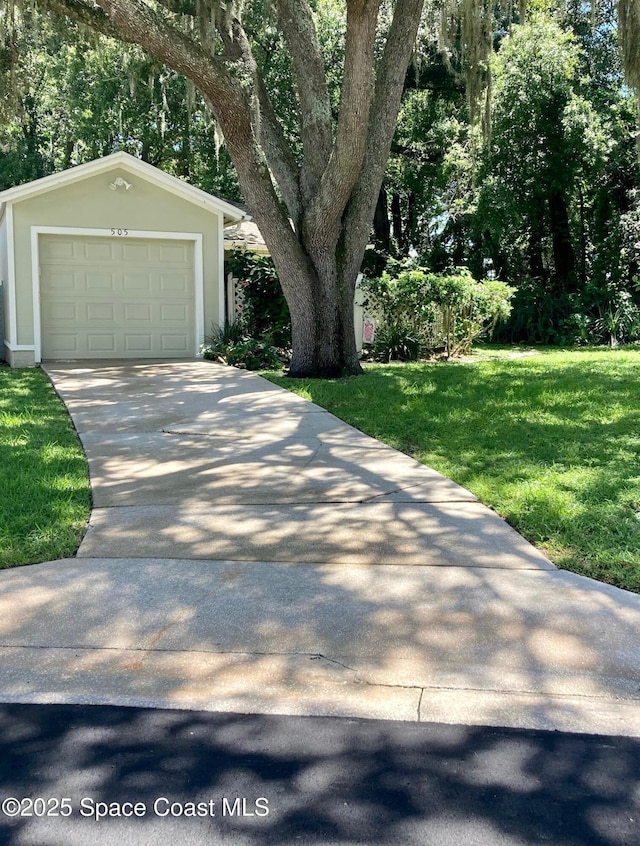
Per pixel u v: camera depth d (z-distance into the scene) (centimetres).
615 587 441
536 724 317
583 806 268
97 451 759
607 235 2408
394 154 2719
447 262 2769
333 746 304
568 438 765
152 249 1518
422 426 839
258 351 1395
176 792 277
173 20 1277
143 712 330
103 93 2386
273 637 387
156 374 1260
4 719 325
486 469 673
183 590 442
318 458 729
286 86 2148
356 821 260
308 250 1174
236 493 623
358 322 1520
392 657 367
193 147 2742
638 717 321
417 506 586
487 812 264
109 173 1452
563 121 2109
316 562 481
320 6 2208
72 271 1478
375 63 1803
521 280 2558
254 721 322
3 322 1534
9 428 837
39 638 388
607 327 2077
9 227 1407
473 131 2144
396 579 454
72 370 1317
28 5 1163
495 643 378
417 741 306
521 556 487
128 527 546
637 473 638
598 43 2312
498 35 2492
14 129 2558
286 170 1182
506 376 1198
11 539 512
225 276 1606
